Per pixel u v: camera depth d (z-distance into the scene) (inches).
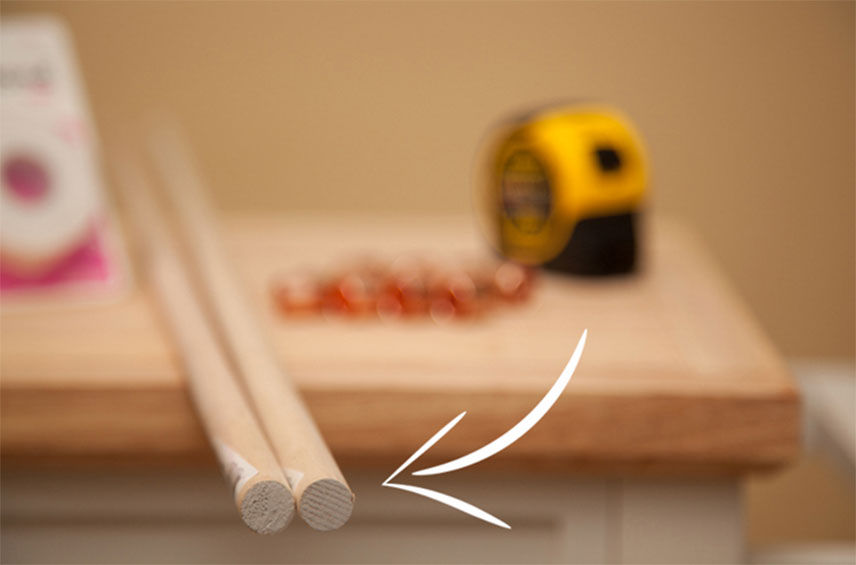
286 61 61.0
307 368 34.7
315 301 38.2
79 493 34.8
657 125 61.6
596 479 34.9
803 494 66.1
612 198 40.5
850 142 61.1
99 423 33.9
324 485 27.7
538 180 40.9
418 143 62.4
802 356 64.4
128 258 41.9
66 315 37.8
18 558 35.1
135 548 35.2
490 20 60.4
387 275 39.6
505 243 42.3
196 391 31.7
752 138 61.4
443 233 45.7
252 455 28.5
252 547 35.2
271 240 44.6
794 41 59.9
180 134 61.7
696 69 60.7
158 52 60.6
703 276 41.5
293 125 62.0
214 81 61.2
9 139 38.5
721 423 34.0
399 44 60.9
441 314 38.0
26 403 33.8
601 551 35.2
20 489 34.8
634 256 41.1
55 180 38.7
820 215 62.4
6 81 38.9
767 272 63.3
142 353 35.3
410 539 35.2
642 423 34.0
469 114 61.9
